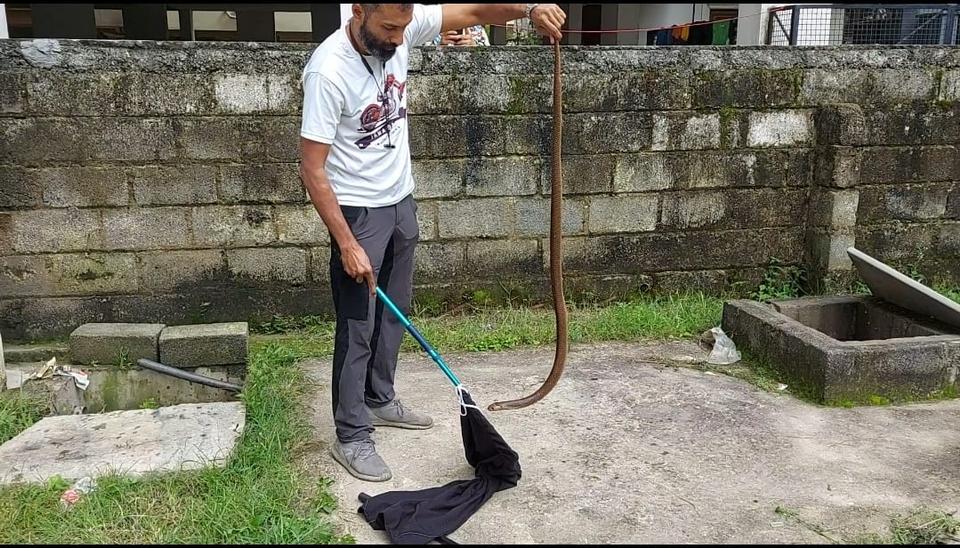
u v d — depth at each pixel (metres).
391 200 2.95
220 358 4.14
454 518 2.63
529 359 4.34
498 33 10.26
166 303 4.63
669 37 11.07
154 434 3.28
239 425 3.38
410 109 4.61
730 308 4.52
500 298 5.03
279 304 4.75
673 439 3.31
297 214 4.64
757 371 4.13
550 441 3.28
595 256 5.09
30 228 4.39
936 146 5.28
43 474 2.93
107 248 4.50
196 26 12.73
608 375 4.07
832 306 4.59
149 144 4.40
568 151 4.87
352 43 2.71
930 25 8.10
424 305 4.94
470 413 2.83
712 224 5.19
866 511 2.74
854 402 3.71
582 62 4.76
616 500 2.80
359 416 3.00
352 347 2.92
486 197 4.84
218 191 4.54
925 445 3.28
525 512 2.72
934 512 2.73
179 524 2.60
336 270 2.90
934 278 5.52
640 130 4.92
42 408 3.68
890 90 5.16
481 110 4.70
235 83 4.41
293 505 2.74
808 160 5.20
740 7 9.07
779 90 5.04
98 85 4.27
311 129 2.66
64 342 4.55
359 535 2.59
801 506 2.77
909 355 3.73
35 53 4.18
